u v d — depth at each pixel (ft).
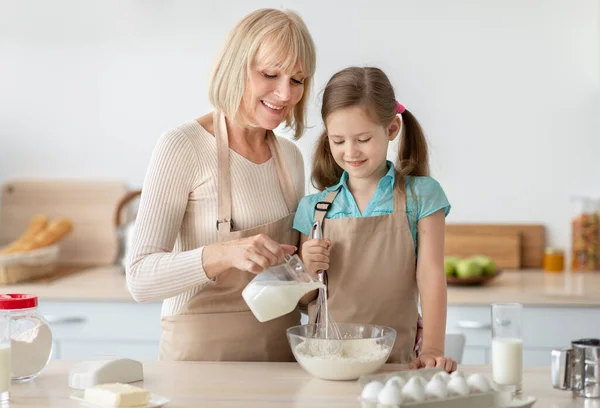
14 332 5.03
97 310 9.39
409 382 4.35
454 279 9.36
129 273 5.65
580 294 8.88
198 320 6.01
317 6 10.66
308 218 6.17
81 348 9.41
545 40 10.45
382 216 5.90
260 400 4.59
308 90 6.18
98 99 11.12
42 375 5.21
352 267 5.88
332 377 5.01
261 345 6.03
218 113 6.17
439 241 5.90
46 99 11.18
